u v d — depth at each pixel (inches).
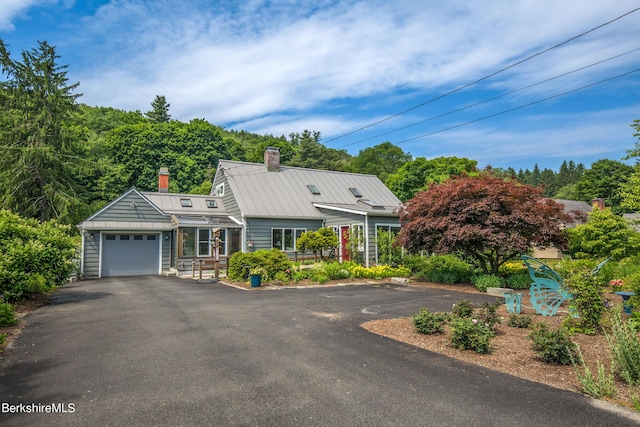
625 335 189.8
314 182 994.7
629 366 178.1
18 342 250.7
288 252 821.2
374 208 824.3
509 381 183.3
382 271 642.8
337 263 650.2
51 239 424.8
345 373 193.9
